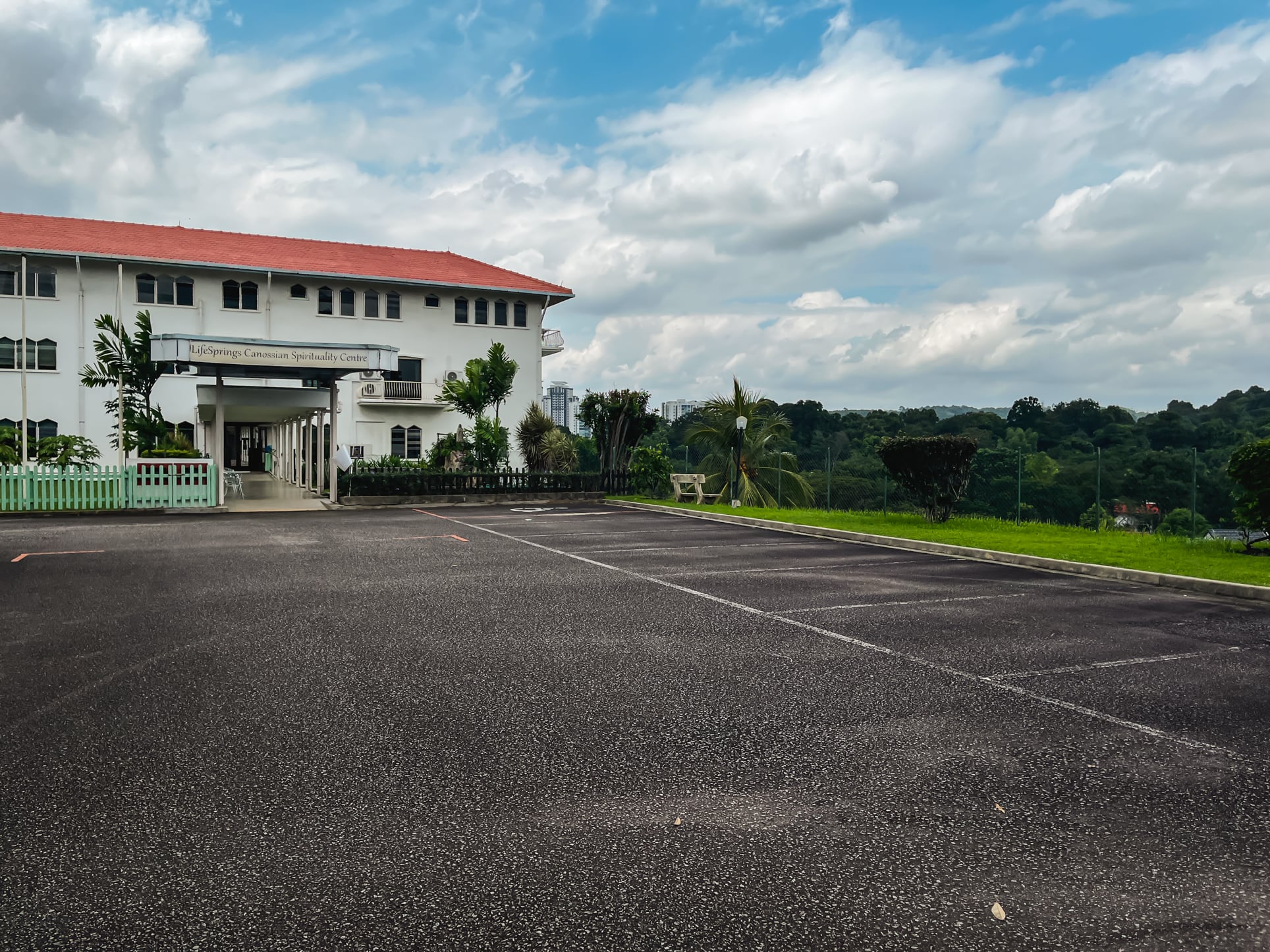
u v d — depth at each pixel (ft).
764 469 92.17
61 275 112.37
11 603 28.35
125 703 17.40
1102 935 9.45
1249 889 10.44
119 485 68.74
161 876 10.50
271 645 22.61
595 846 11.37
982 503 65.31
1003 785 13.57
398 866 10.81
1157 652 22.52
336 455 77.46
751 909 9.87
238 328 122.52
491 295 140.67
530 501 83.51
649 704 17.66
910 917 9.75
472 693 18.33
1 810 12.34
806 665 20.93
